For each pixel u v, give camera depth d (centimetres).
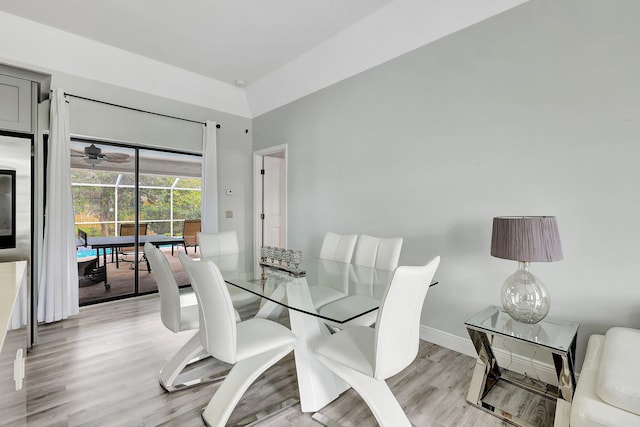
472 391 193
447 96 269
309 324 194
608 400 125
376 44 311
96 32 316
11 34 296
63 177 322
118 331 295
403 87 301
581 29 201
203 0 269
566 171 208
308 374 186
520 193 228
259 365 174
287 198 442
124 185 393
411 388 209
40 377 216
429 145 282
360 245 293
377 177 327
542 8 217
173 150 428
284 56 370
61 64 332
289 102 434
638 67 183
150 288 420
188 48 350
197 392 202
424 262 286
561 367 160
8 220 247
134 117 387
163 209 427
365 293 198
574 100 204
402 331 147
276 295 193
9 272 188
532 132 222
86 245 369
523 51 226
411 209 297
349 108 354
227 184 483
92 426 169
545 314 186
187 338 281
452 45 265
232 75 421
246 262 295
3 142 244
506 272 236
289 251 258
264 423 175
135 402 190
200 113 449
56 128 317
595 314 198
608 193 193
